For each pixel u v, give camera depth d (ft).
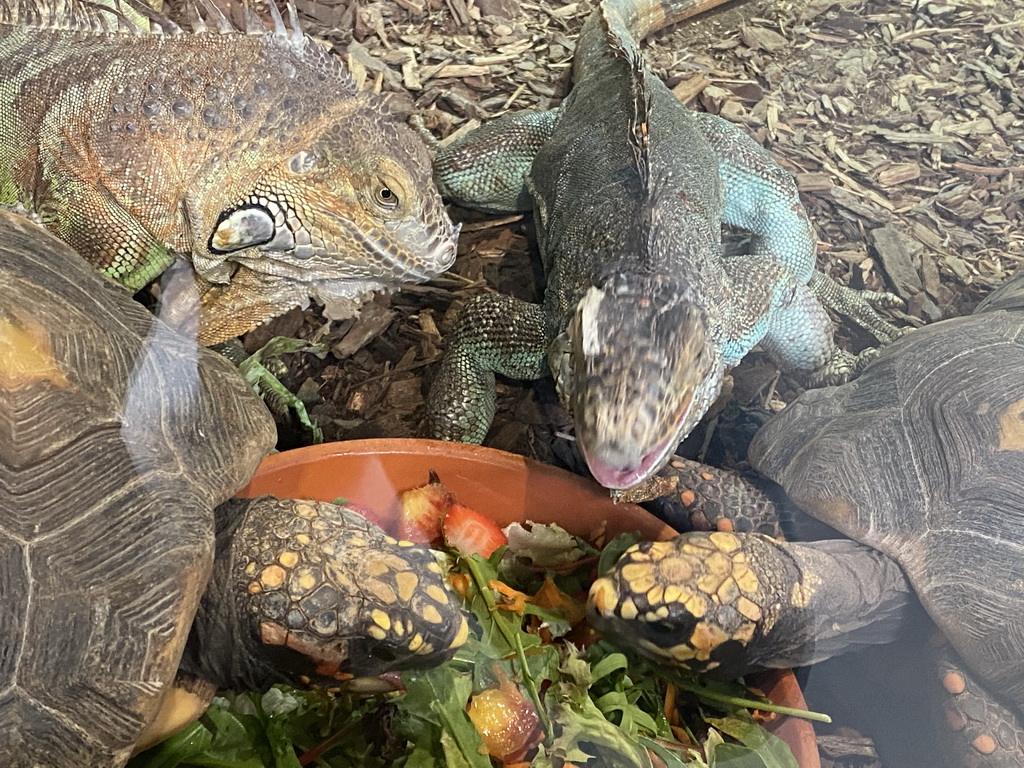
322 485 0.98
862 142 1.76
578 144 1.42
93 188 1.06
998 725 0.90
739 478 1.13
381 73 1.59
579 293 1.12
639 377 0.94
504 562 0.97
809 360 1.34
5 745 0.57
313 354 1.25
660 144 1.34
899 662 1.04
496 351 1.25
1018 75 1.94
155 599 0.64
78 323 0.73
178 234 1.09
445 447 1.01
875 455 1.01
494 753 0.80
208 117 1.03
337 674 0.78
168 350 0.82
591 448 0.93
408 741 0.79
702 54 1.91
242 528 0.77
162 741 0.72
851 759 0.94
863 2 2.08
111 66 1.06
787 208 1.51
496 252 1.48
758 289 1.26
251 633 0.74
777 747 0.85
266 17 1.22
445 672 0.81
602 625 0.89
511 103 1.67
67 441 0.66
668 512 1.11
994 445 0.97
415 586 0.75
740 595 0.86
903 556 0.97
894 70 1.92
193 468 0.73
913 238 1.59
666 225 1.14
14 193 1.11
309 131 1.03
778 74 1.88
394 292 1.32
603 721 0.81
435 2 1.77
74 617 0.61
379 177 1.03
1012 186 1.70
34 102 1.07
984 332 1.12
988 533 0.93
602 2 1.72
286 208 1.05
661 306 1.00
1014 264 1.56
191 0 1.23
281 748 0.76
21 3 1.13
